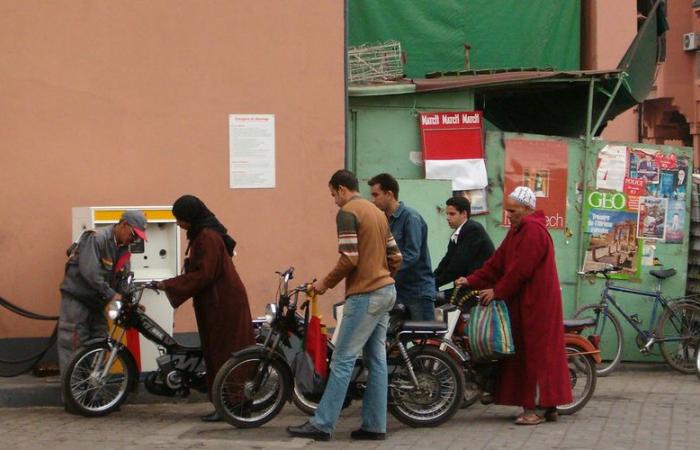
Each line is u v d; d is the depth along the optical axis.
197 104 11.58
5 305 10.94
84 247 10.02
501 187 13.20
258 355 9.25
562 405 10.13
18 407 10.40
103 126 11.34
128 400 10.65
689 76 28.97
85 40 11.27
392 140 13.06
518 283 9.55
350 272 8.86
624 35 16.53
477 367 9.82
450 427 9.58
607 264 13.44
